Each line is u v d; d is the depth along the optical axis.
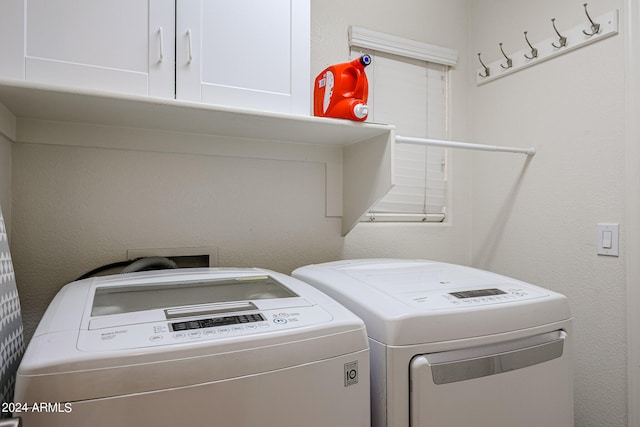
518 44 1.77
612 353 1.40
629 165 1.35
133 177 1.31
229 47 1.13
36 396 0.55
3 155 1.09
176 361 0.62
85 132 1.23
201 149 1.39
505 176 1.84
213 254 1.42
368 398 0.80
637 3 1.34
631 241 1.34
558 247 1.59
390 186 1.34
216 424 0.64
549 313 1.01
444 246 1.96
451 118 2.00
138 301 0.90
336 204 1.64
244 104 1.15
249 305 0.85
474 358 0.88
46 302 1.21
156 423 0.60
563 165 1.58
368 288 1.02
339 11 1.71
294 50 1.22
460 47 2.03
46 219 1.21
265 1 1.19
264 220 1.51
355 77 1.25
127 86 1.01
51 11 0.94
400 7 1.86
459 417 0.86
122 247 1.29
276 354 0.69
